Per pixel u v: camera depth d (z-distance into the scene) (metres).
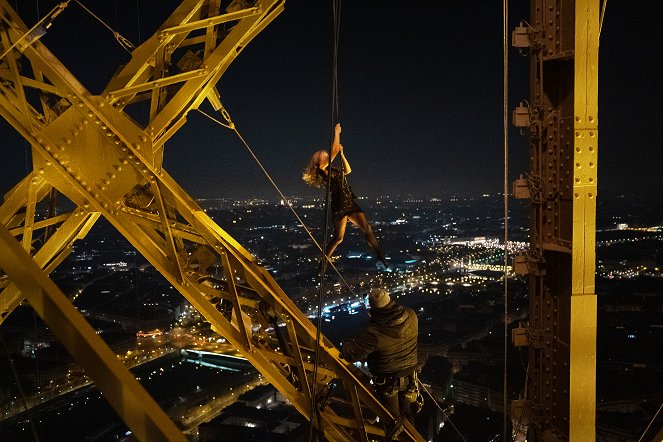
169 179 5.25
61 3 4.62
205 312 5.09
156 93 5.06
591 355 4.97
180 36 5.09
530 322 5.76
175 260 4.96
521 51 5.69
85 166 4.83
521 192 5.65
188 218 5.09
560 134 5.30
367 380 5.57
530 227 5.70
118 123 4.88
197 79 4.97
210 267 5.34
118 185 4.88
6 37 4.50
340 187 5.41
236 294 5.09
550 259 5.54
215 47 5.05
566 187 5.21
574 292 4.93
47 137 4.76
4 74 4.66
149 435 2.27
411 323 5.28
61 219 5.01
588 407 4.99
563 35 5.16
